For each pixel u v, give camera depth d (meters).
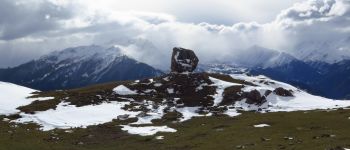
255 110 145.50
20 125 118.31
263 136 90.69
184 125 118.69
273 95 162.62
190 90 169.25
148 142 96.69
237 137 92.56
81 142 98.88
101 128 114.69
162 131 109.50
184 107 149.62
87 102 147.50
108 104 147.50
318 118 107.81
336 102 156.50
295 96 165.00
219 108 147.50
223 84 175.25
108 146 94.56
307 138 83.81
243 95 156.88
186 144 90.62
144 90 169.50
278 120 110.12
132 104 148.38
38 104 142.75
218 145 85.75
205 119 126.25
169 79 180.38
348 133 85.38
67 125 120.06
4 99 149.75
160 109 144.25
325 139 80.44
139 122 125.31
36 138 100.50
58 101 147.50
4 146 85.44
